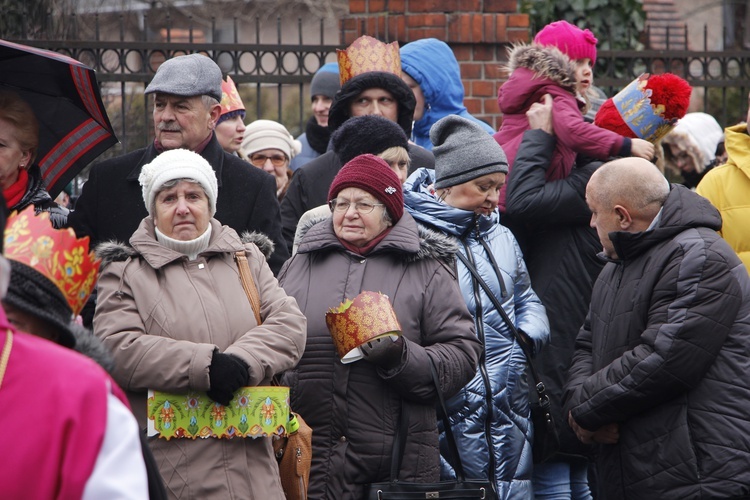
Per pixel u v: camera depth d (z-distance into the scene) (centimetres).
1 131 1087
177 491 983
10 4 2384
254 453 1015
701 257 1125
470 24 2250
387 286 1168
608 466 1197
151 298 1024
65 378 561
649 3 4422
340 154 1355
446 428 1164
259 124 1930
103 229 1273
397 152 1338
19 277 642
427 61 1817
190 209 1048
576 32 1639
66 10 2869
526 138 1466
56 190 1234
